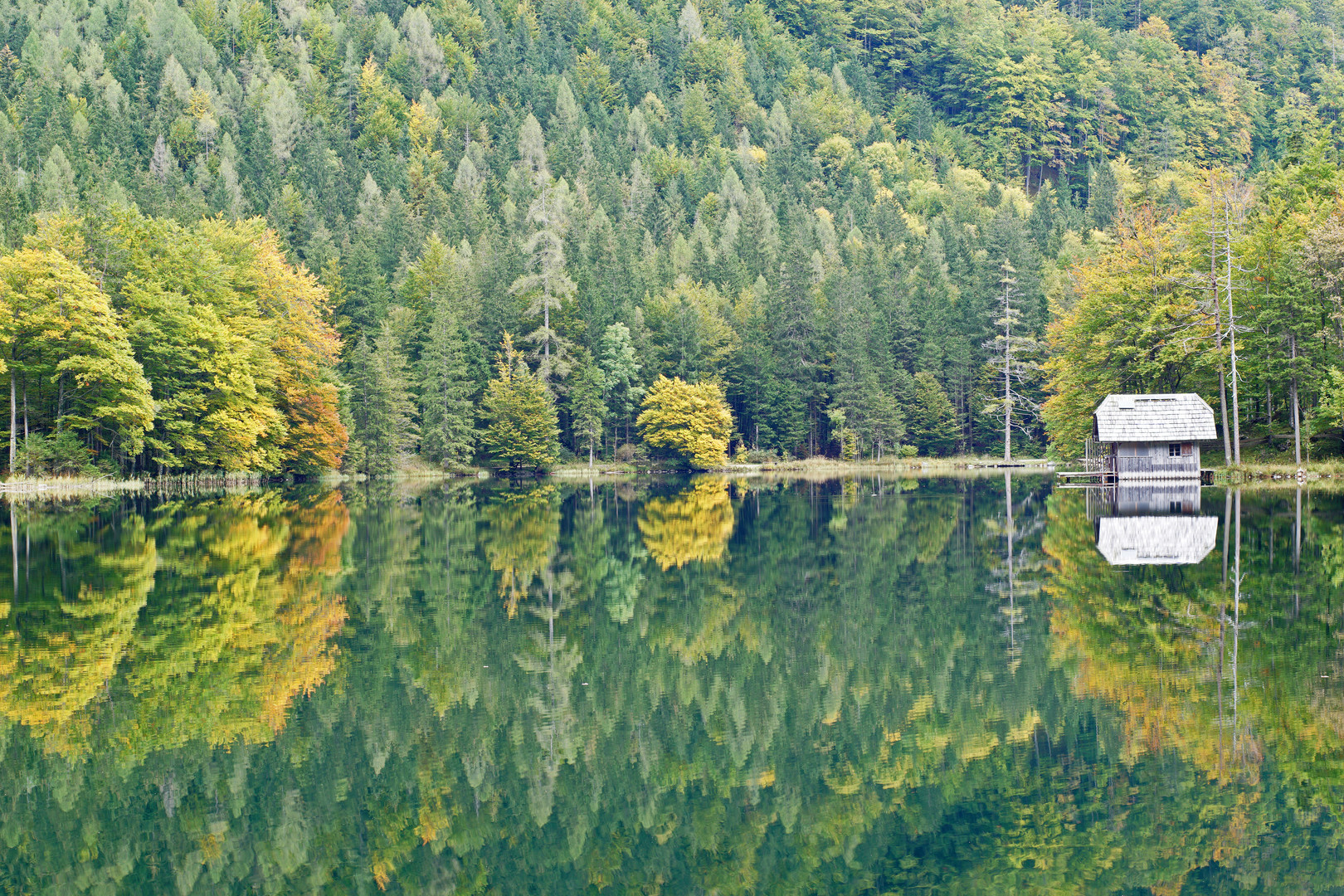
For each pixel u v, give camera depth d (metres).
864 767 17.58
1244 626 25.23
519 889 13.92
